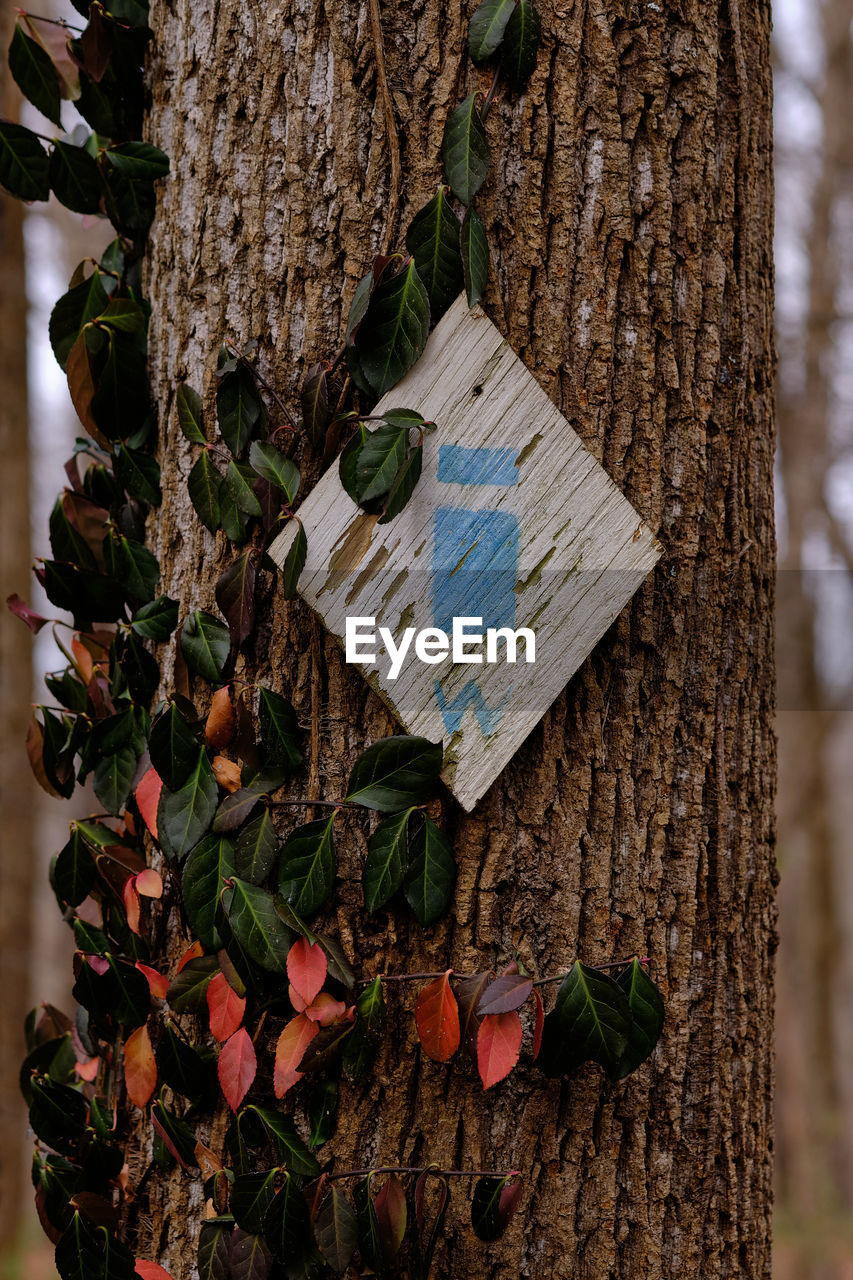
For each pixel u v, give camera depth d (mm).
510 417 1103
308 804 1109
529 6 1108
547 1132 1104
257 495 1120
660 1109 1119
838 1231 5484
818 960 6000
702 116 1141
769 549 1188
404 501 1092
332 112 1122
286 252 1128
